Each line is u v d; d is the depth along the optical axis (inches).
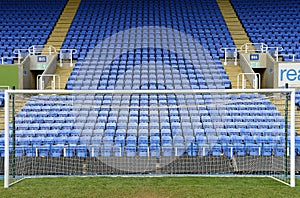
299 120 643.5
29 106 688.4
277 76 721.0
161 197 365.7
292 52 880.9
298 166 511.2
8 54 872.9
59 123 642.8
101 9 1090.7
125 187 410.9
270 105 690.2
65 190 396.5
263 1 1099.9
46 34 962.1
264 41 931.3
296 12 1054.4
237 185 422.3
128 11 1085.8
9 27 993.5
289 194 375.6
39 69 792.3
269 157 517.3
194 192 385.4
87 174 509.7
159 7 1104.2
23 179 466.9
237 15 1056.2
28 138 589.9
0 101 688.4
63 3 1099.3
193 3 1118.4
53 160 512.7
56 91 423.8
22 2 1095.0
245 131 618.2
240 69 829.8
